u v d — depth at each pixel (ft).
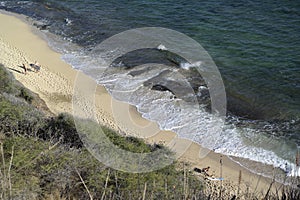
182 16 129.90
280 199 16.53
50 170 34.14
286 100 90.38
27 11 138.31
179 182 32.37
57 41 117.08
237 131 77.15
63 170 34.63
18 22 129.39
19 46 112.98
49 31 123.65
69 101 86.99
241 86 95.96
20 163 34.19
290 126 81.05
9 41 115.85
